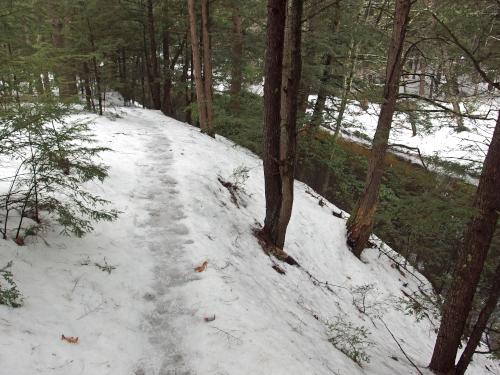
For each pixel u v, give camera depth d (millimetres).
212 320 4176
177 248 5680
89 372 3205
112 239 5590
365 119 20609
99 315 3975
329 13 13219
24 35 5406
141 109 19188
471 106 9836
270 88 6484
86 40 13359
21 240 4516
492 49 6973
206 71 14461
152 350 3758
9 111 4320
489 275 9125
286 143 6695
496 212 5121
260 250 7227
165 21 18891
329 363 4344
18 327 3275
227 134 17062
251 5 15000
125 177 7977
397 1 9102
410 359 6621
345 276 9406
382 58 15508
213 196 8195
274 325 4457
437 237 11102
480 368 8297
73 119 11766
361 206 10680
